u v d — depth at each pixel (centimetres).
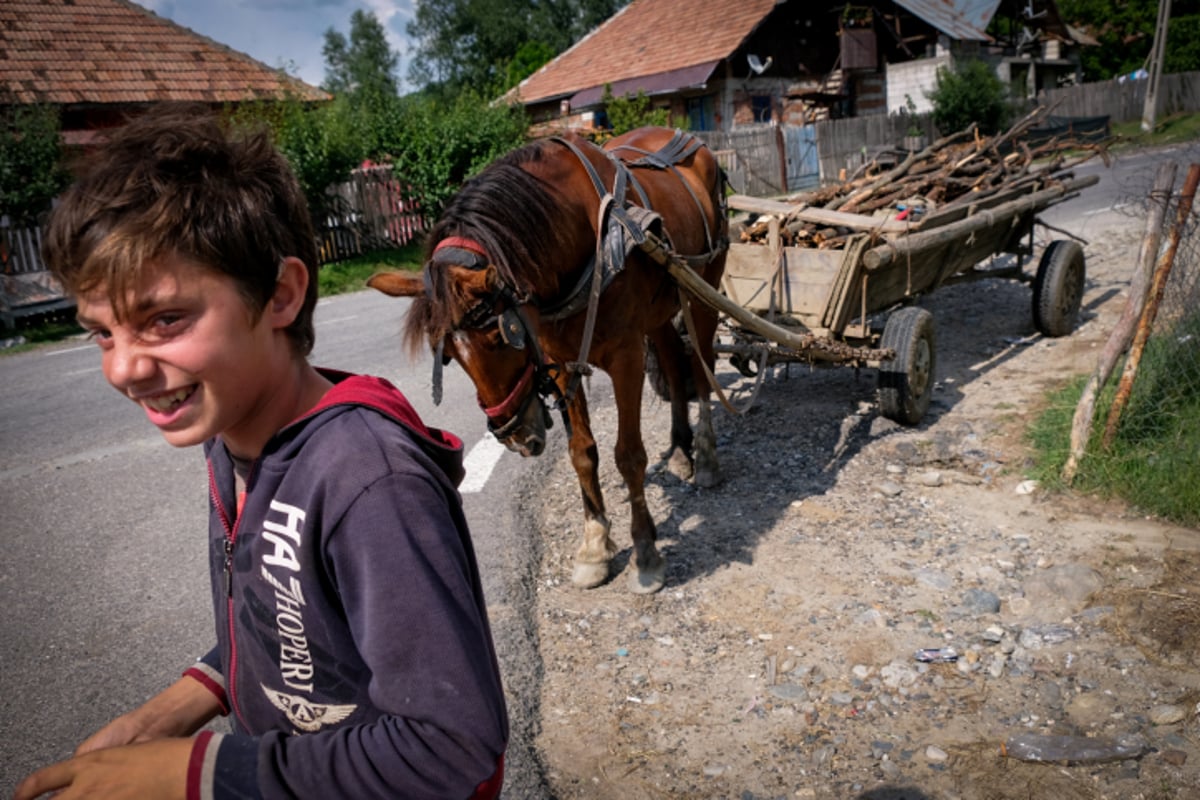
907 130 2322
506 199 286
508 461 512
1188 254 459
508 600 353
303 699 102
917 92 2655
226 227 88
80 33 1656
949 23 2606
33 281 1132
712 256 434
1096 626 313
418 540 90
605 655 318
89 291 88
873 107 2669
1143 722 265
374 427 96
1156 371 452
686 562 381
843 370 643
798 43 2472
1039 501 413
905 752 262
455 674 88
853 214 545
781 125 2061
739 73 2350
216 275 89
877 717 277
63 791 86
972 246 602
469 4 5438
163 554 417
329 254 1461
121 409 686
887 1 2606
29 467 557
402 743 85
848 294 481
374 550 89
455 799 88
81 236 85
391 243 1545
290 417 103
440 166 1494
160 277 86
